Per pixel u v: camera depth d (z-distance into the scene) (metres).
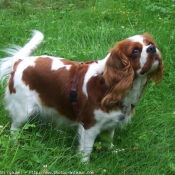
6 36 2.60
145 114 1.91
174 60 2.32
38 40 1.83
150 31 2.60
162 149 1.72
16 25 2.74
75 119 1.70
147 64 1.50
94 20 2.83
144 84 1.62
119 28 2.63
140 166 1.66
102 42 2.48
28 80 1.69
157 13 2.93
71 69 1.66
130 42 1.51
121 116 1.62
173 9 2.97
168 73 2.22
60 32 2.60
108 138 1.70
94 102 1.59
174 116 1.87
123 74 1.51
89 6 3.21
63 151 1.67
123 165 1.64
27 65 1.71
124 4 3.11
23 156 1.57
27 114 1.72
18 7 3.18
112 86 1.54
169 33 2.55
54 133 1.77
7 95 1.76
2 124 1.84
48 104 1.71
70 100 1.65
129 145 1.76
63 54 2.27
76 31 2.58
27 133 1.74
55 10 3.11
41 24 2.76
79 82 1.63
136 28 2.69
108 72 1.53
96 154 1.69
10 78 1.74
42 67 1.69
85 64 1.66
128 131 1.82
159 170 1.63
